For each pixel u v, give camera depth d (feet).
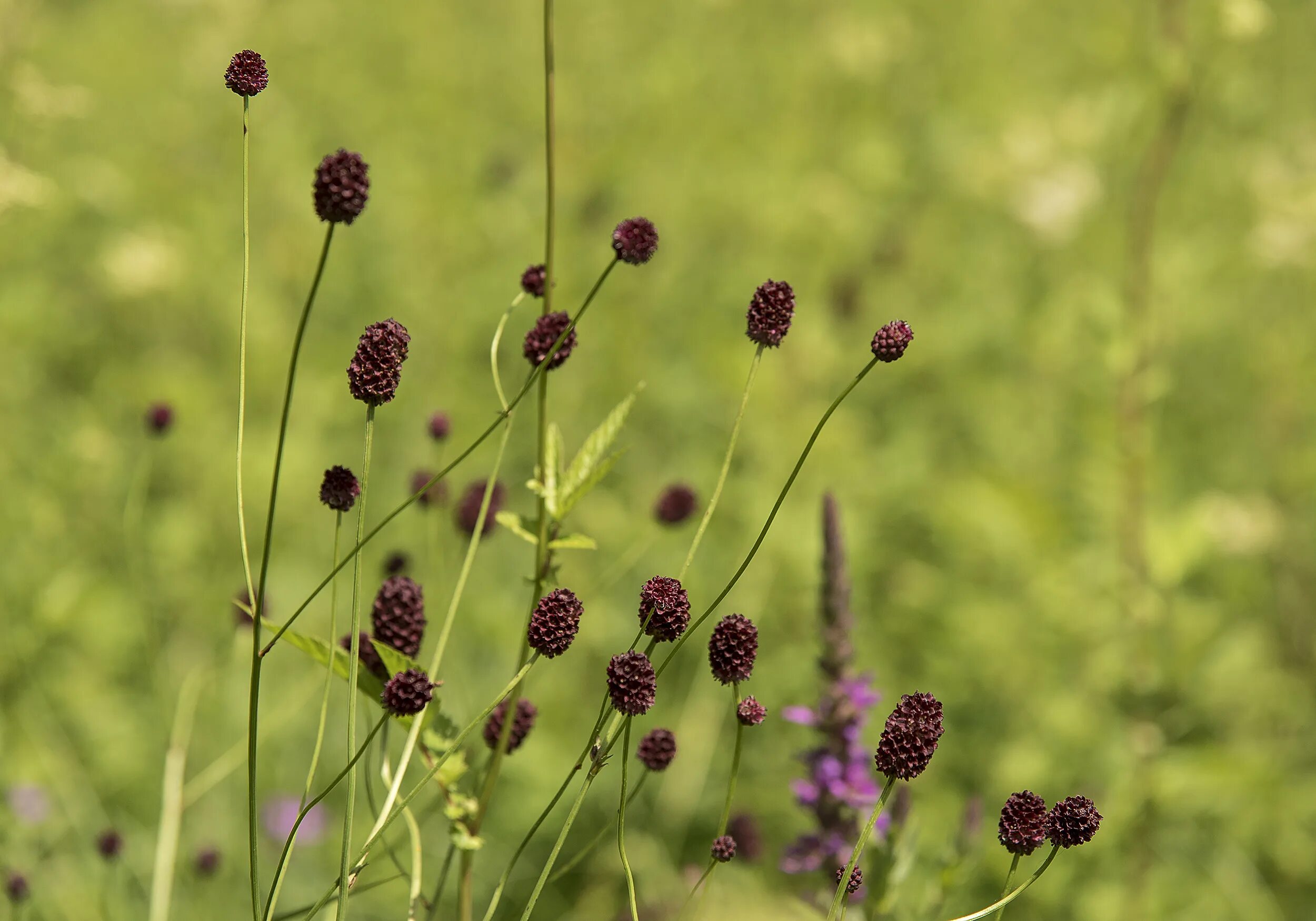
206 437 7.56
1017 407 7.45
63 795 5.11
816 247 8.87
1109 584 5.84
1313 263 6.90
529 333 3.77
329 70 10.63
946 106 10.13
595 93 10.44
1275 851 5.54
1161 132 6.27
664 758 3.64
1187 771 5.34
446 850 5.37
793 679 6.32
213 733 5.63
